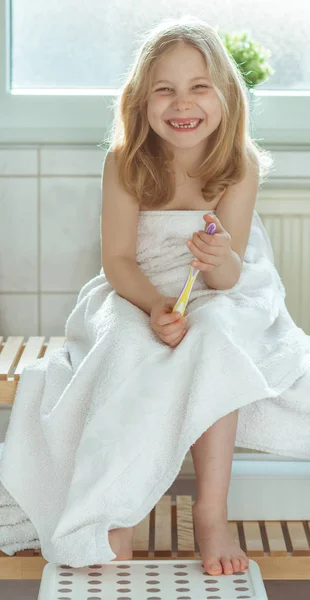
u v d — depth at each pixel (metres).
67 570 1.37
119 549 1.41
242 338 1.52
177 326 1.44
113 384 1.42
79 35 2.11
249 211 1.68
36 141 2.08
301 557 1.51
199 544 1.41
